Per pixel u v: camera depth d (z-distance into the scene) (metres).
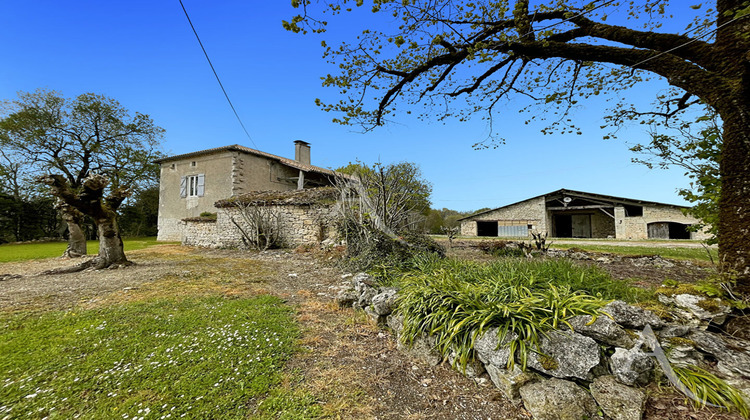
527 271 3.69
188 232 14.91
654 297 2.92
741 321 2.14
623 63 3.61
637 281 4.49
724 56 2.74
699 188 3.75
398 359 2.65
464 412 1.96
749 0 2.51
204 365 2.46
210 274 6.57
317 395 2.13
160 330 3.23
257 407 1.99
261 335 3.09
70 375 2.32
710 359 1.97
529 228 23.55
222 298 4.55
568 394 1.79
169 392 2.12
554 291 2.49
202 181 19.03
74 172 22.84
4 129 19.67
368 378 2.35
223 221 13.52
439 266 4.54
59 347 2.82
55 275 6.78
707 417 1.62
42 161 21.48
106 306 4.13
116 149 23.20
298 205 12.07
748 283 2.35
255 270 7.09
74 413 1.91
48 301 4.43
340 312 3.89
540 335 2.08
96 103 21.38
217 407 1.95
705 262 6.57
